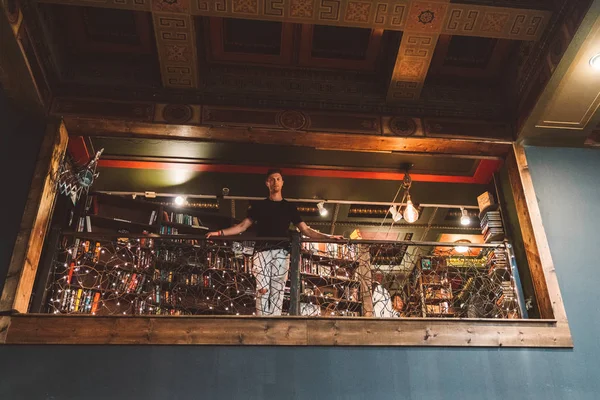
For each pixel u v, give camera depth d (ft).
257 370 16.40
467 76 22.74
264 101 21.36
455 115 22.00
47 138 19.43
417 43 20.15
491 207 22.29
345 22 19.38
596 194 21.06
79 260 19.49
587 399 16.99
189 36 19.47
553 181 21.17
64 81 20.66
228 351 16.62
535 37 20.15
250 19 20.01
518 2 19.13
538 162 21.58
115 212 22.56
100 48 21.20
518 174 21.22
